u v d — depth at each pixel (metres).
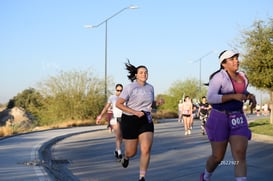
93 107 35.81
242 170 5.89
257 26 21.80
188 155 12.44
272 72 21.08
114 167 10.20
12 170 9.01
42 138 17.56
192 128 26.42
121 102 7.52
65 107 35.53
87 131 23.69
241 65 21.73
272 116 24.25
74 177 8.84
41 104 36.56
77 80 35.88
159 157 11.99
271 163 10.66
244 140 5.91
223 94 6.02
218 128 6.01
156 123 33.56
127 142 7.63
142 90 7.55
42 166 9.70
